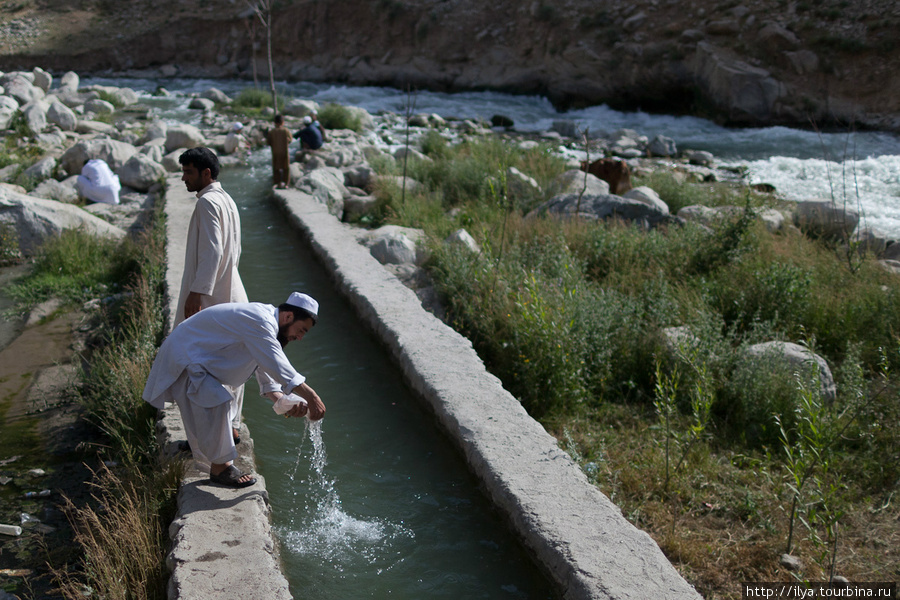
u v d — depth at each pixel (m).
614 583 3.14
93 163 11.04
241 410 4.78
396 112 23.38
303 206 9.99
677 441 4.95
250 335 3.47
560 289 6.61
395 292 6.91
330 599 3.38
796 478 3.89
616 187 11.69
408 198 10.73
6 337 6.59
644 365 5.91
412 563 3.65
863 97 20.00
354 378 5.67
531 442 4.33
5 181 11.29
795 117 20.92
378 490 4.25
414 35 28.66
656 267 7.83
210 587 3.04
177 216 9.21
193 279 3.99
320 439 4.52
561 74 25.56
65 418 5.20
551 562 3.39
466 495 4.20
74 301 7.38
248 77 31.36
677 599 3.05
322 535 3.83
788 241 8.82
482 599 3.43
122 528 3.47
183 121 18.08
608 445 5.02
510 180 10.96
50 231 8.74
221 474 3.80
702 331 5.90
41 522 4.04
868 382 5.65
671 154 17.50
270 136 10.98
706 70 22.20
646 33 23.88
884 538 4.07
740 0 22.89
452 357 5.51
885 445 4.92
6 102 15.36
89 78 30.38
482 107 24.91
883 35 20.11
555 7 26.00
